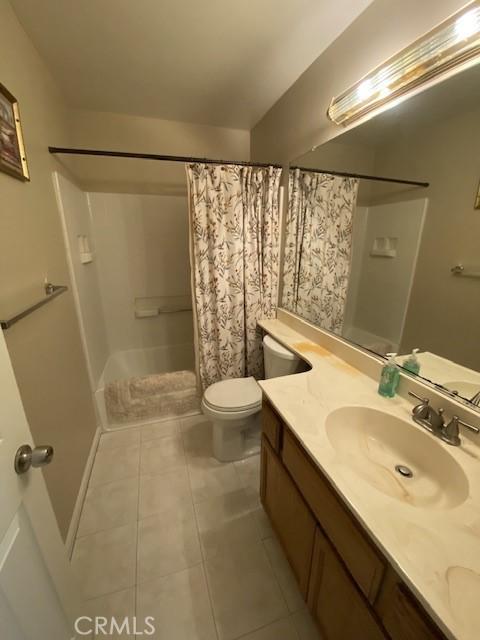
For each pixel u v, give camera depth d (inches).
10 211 41.5
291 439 39.9
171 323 116.0
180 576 47.4
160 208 103.1
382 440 39.2
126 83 71.7
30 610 25.3
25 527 26.0
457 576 20.4
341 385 46.9
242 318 84.5
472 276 34.3
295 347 64.1
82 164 91.4
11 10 46.7
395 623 23.0
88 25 51.7
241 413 64.4
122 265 104.8
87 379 75.6
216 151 101.9
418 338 41.8
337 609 31.8
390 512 25.2
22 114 48.7
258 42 56.6
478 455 31.5
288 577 47.4
